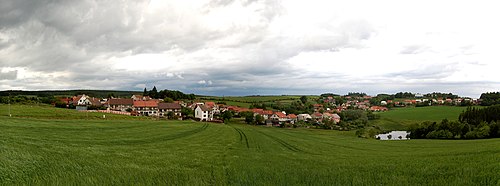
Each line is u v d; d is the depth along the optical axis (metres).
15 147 15.98
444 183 10.78
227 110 152.62
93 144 25.53
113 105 132.62
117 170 12.21
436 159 20.28
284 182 10.73
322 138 64.12
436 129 101.81
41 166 11.94
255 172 13.29
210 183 10.72
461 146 43.91
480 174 12.12
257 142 41.97
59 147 19.53
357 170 14.84
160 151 24.41
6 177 9.98
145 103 139.00
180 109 144.50
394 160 21.56
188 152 25.03
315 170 14.62
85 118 69.25
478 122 111.31
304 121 150.62
